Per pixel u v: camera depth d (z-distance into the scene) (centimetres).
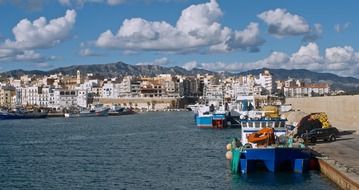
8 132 14738
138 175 6097
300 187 4856
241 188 4978
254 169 5703
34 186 5553
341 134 8594
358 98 10244
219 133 12456
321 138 7375
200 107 17000
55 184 5644
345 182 4403
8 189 5412
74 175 6203
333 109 12500
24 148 9756
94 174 6244
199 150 8706
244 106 15400
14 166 7112
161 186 5369
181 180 5675
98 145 10112
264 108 14162
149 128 15550
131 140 11162
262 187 4956
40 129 16138
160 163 7125
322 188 4775
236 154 5672
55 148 9656
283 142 5788
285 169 5644
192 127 15325
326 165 5212
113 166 6925
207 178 5716
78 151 9031
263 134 5638
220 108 15688
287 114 13850
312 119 7962
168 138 11438
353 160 5453
